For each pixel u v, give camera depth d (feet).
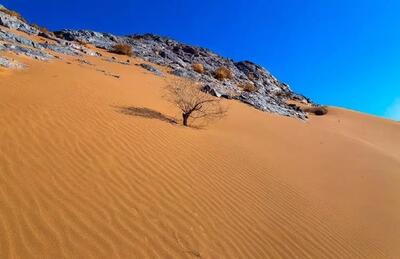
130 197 19.30
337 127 101.19
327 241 22.20
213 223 19.56
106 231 15.85
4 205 15.51
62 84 38.47
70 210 16.56
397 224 28.50
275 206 24.75
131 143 26.63
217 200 22.43
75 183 18.97
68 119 27.48
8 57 44.04
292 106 110.42
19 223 14.67
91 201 17.79
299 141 53.21
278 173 32.22
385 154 62.85
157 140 29.27
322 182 34.32
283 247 19.79
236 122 53.62
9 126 23.25
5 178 17.53
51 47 69.67
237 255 17.51
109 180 20.36
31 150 21.02
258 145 41.34
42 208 16.08
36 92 32.53
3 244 13.29
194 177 24.66
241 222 20.83
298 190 29.48
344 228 24.88
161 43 166.09
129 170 22.33
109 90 42.83
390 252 23.38
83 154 22.47
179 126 37.17
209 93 72.95
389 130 118.32
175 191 21.65
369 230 25.84
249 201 24.06
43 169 19.39
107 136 26.45
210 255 16.66
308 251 20.31
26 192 16.92
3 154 19.66
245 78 149.89
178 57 142.72
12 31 75.51
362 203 31.35
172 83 70.08
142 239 16.12
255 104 81.41
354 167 44.75
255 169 31.04
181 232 17.66
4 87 31.27
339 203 29.68
